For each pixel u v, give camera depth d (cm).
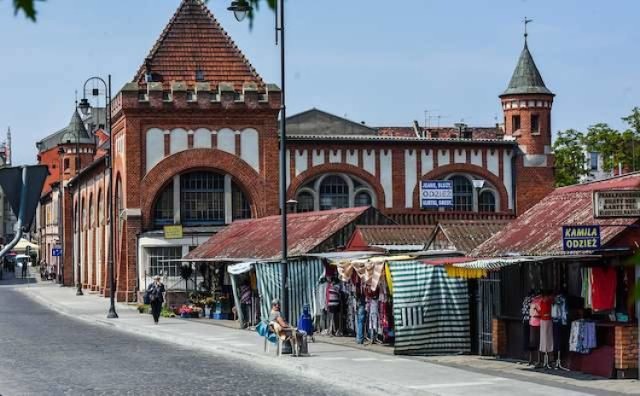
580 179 8069
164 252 6150
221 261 4788
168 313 5144
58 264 10619
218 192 6341
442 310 3002
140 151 6209
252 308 4247
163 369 2720
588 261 2388
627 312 2342
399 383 2278
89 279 8669
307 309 3531
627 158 7700
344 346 3322
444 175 6881
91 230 8506
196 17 6569
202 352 3259
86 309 5809
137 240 6184
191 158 6253
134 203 6203
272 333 3044
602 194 2209
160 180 6212
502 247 2678
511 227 2819
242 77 6500
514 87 7094
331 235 3928
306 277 3909
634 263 682
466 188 6931
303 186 6662
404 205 6800
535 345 2573
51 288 9375
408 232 3881
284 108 3328
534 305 2519
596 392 2080
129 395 2177
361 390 2270
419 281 3003
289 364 2781
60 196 10581
